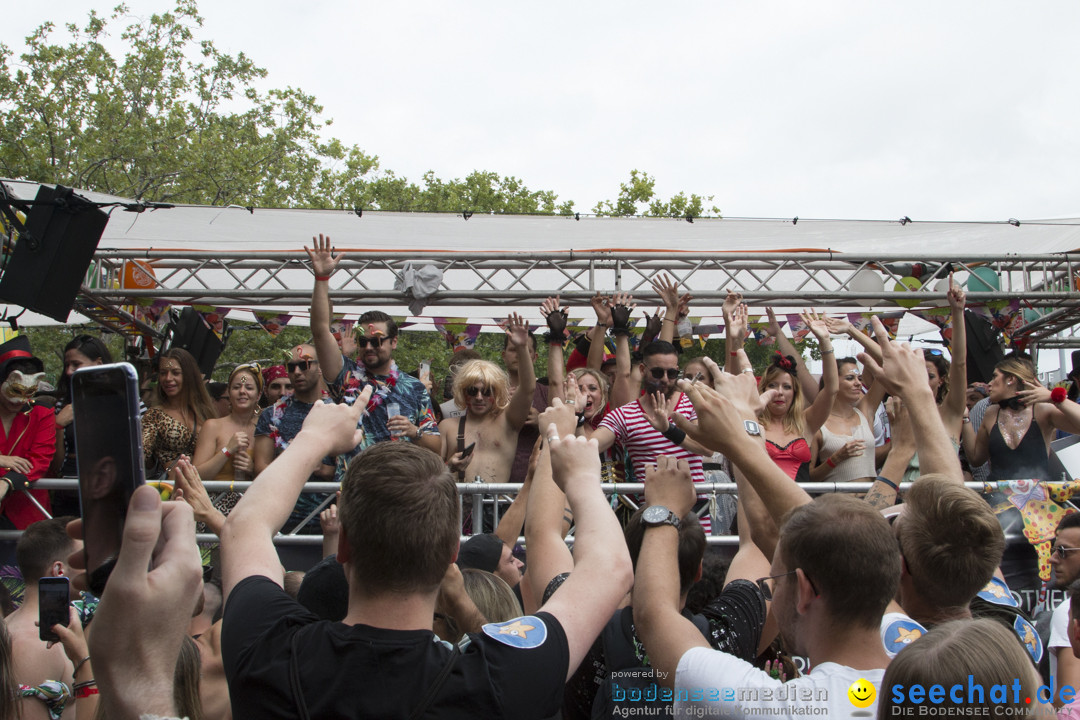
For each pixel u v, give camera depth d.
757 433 2.15
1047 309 8.97
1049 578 4.56
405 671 1.50
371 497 1.59
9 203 5.76
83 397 1.30
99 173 18.06
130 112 19.12
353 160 22.75
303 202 21.59
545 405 6.55
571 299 8.05
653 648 1.87
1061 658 3.36
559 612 1.63
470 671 1.52
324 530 3.68
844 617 1.75
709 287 8.66
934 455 2.32
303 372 5.70
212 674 3.01
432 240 7.57
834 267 7.70
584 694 2.50
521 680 1.52
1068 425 5.19
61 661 2.96
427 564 1.58
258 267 7.54
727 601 2.40
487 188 23.39
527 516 2.55
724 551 5.23
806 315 5.86
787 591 1.87
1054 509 4.67
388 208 22.72
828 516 1.79
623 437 5.33
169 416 5.92
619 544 1.74
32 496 5.10
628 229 7.64
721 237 7.69
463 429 5.78
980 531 2.03
